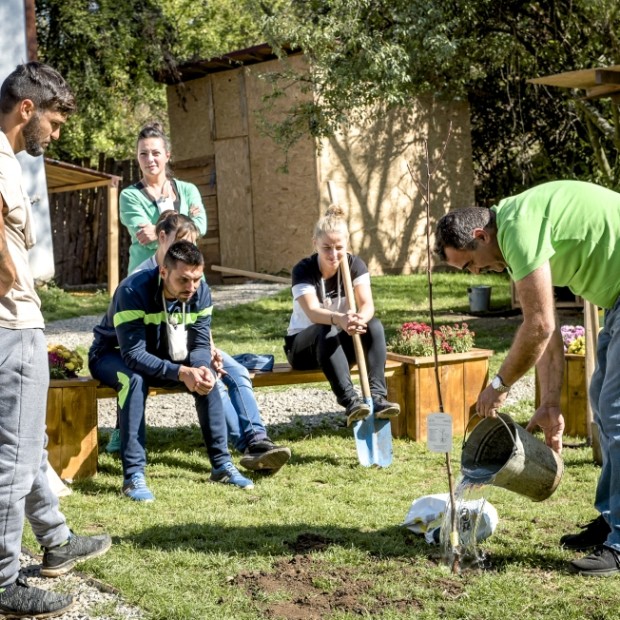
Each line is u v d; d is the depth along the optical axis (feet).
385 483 17.38
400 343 21.16
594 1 43.06
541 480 12.44
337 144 57.36
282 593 11.76
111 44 65.00
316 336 18.78
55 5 65.77
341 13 46.44
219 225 62.18
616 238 12.19
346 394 18.42
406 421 21.02
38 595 11.14
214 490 16.88
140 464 16.74
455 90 58.13
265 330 38.27
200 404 17.39
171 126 64.75
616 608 11.17
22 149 11.00
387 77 46.34
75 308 47.62
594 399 13.00
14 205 10.48
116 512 15.44
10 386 10.73
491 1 50.67
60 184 55.67
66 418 17.47
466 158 63.10
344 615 11.09
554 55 53.01
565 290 44.16
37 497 12.00
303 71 55.88
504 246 12.15
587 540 13.30
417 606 11.44
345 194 57.82
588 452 19.13
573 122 58.39
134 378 16.93
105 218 64.80
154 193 20.34
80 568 12.71
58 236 64.75
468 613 11.12
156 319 17.26
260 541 13.80
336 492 16.75
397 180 60.08
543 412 13.32
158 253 17.35
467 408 21.33
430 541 13.67
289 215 58.34
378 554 13.29
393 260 60.23
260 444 17.88
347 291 18.69
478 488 12.42
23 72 10.77
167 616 11.05
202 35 77.10
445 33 47.65
